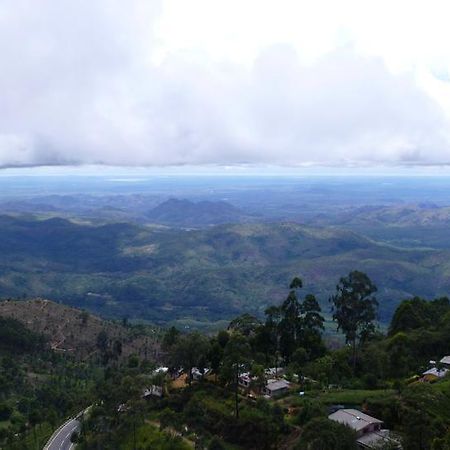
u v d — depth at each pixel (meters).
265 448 80.44
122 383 97.19
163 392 105.12
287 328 121.06
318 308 123.69
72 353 195.75
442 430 68.12
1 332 189.38
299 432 79.31
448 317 127.19
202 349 104.88
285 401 92.19
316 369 104.94
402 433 73.00
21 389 150.88
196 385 103.75
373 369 109.00
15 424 123.75
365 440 73.75
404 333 118.88
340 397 89.31
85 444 91.31
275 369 111.62
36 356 185.12
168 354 117.06
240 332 123.38
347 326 118.69
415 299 141.38
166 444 84.44
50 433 108.25
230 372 90.19
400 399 81.44
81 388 149.75
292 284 123.62
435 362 107.50
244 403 92.50
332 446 63.34
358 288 117.88
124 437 89.12
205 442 84.06
